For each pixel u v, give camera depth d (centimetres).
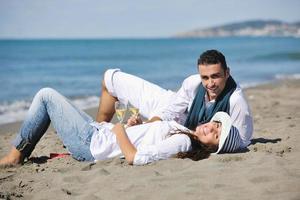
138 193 432
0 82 2488
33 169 539
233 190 420
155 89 632
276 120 830
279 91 1503
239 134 545
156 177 473
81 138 555
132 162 518
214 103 550
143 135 542
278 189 411
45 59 4750
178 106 582
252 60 4041
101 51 6800
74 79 2642
